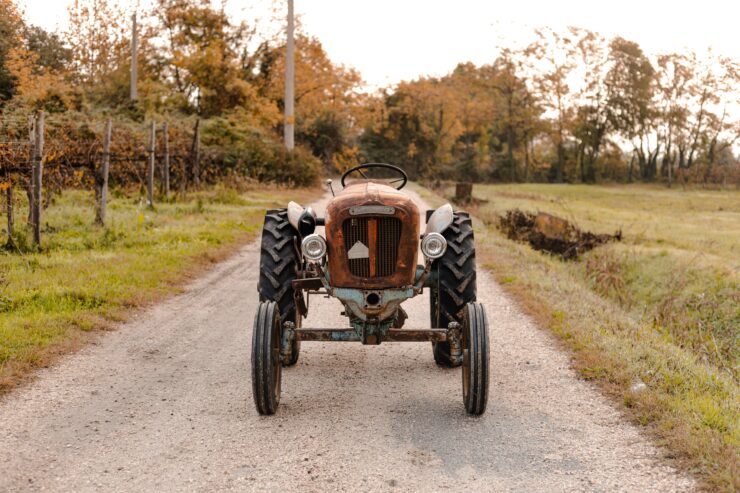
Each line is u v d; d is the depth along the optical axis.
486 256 13.70
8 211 11.94
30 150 12.14
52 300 8.54
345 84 65.44
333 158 55.84
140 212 17.16
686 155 90.50
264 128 41.75
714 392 5.79
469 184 30.98
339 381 6.29
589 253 16.94
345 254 5.38
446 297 6.41
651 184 82.62
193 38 43.84
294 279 6.53
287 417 5.40
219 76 40.41
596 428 5.13
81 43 47.81
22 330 7.23
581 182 86.75
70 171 17.16
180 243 13.23
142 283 9.94
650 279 14.30
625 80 84.44
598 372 6.34
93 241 12.77
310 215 6.47
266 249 6.64
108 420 5.28
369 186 5.82
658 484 4.24
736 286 12.92
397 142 82.44
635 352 6.78
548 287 10.61
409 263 5.39
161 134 22.55
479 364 5.11
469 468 4.51
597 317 8.70
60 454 4.67
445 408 5.60
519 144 90.19
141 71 42.84
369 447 4.84
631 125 85.12
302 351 7.28
